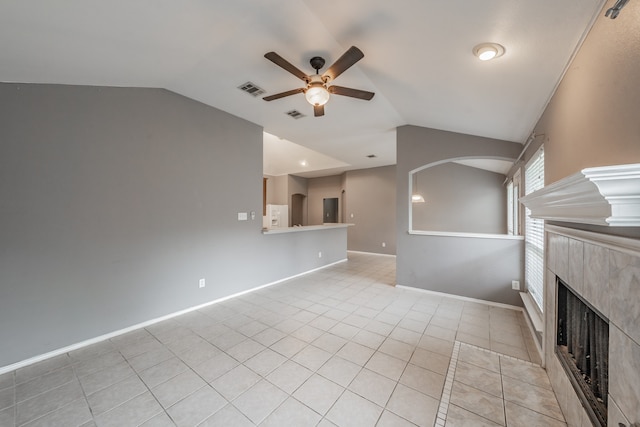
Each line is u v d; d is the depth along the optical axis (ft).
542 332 7.30
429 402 5.79
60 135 7.83
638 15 3.09
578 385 4.73
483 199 21.86
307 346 8.12
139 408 5.63
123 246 9.10
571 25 4.44
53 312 7.71
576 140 5.13
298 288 14.06
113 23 5.66
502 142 11.63
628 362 3.12
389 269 18.61
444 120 11.23
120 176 9.02
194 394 6.04
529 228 10.51
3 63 6.19
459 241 12.40
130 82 8.85
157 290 9.96
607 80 3.89
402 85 8.64
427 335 8.81
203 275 11.46
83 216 8.25
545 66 5.74
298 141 16.63
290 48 7.32
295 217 30.01
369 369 6.96
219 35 6.71
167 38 6.62
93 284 8.45
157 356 7.60
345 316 10.37
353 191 26.13
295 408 5.60
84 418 5.36
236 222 12.85
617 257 3.42
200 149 11.28
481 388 6.23
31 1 4.56
